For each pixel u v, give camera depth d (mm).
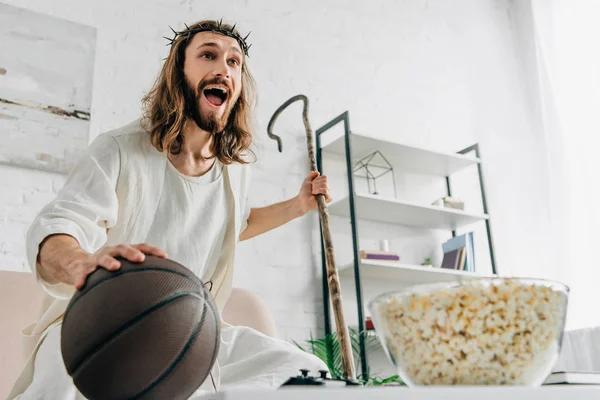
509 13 4668
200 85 1729
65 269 1073
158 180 1646
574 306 3650
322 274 3164
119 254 860
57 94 2668
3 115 2516
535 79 4383
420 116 3887
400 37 4016
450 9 4355
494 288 579
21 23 2686
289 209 1968
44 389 1202
